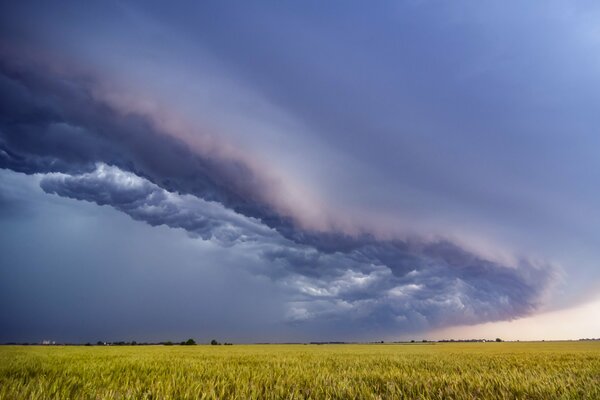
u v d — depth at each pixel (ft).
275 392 24.16
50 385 24.00
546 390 24.68
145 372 36.01
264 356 76.89
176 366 43.78
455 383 27.27
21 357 59.21
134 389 22.93
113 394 20.83
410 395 24.63
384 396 23.90
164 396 20.86
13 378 28.71
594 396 22.89
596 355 77.20
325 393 24.72
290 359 64.75
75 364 44.09
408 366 47.29
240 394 22.89
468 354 88.43
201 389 23.56
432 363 53.67
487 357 71.67
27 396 20.70
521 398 22.70
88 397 21.20
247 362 54.95
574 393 23.35
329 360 61.93
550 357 69.77
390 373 36.11
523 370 41.06
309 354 90.38
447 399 23.18
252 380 28.96
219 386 26.22
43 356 64.39
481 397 23.32
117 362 49.24
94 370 35.86
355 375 35.47
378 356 77.87
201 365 46.62
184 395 21.40
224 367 44.06
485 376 32.71
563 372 37.93
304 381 30.37
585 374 35.22
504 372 36.06
